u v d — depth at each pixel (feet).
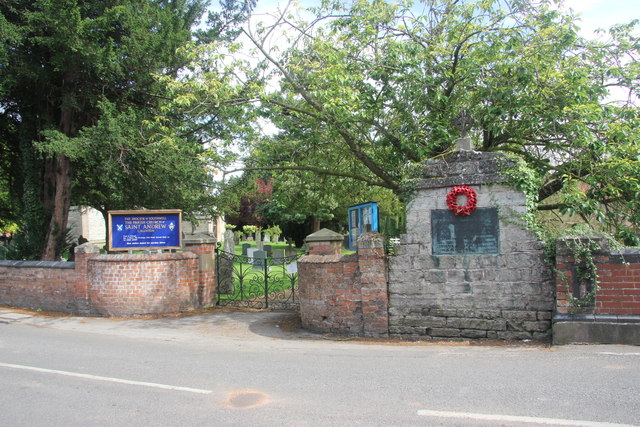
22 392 18.63
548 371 18.21
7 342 28.71
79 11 40.81
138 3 45.55
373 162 38.68
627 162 26.76
